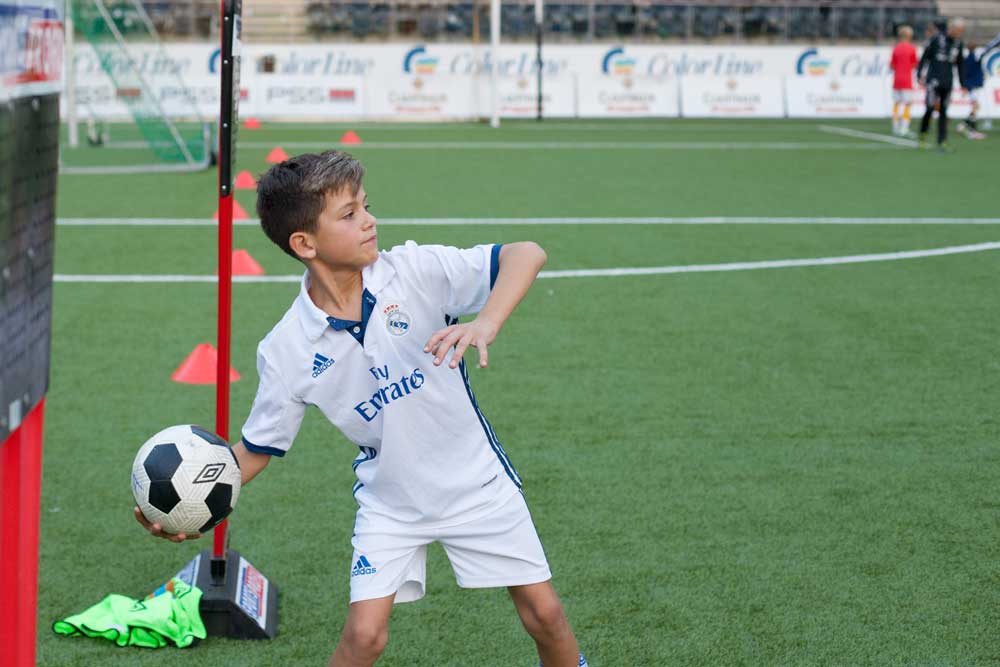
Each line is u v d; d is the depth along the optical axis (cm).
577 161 2252
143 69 2630
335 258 342
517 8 3709
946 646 461
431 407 359
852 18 3853
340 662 362
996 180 1955
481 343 322
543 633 380
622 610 491
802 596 504
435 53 3447
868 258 1271
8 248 207
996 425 734
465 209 1622
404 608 495
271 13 3672
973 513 595
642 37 3781
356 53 3384
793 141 2698
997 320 1002
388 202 1688
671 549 551
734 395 796
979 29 3875
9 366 211
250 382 828
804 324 989
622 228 1466
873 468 659
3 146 200
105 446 693
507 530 369
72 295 1077
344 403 362
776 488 629
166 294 1084
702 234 1422
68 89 2378
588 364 870
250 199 1762
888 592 507
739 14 3809
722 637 468
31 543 250
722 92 3466
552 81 3428
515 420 743
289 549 552
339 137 2730
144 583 521
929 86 2581
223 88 411
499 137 2773
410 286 355
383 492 371
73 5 2170
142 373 845
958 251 1312
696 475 648
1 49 196
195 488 355
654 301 1070
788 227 1475
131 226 1455
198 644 464
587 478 643
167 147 2178
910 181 1941
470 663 450
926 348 914
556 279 1162
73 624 470
